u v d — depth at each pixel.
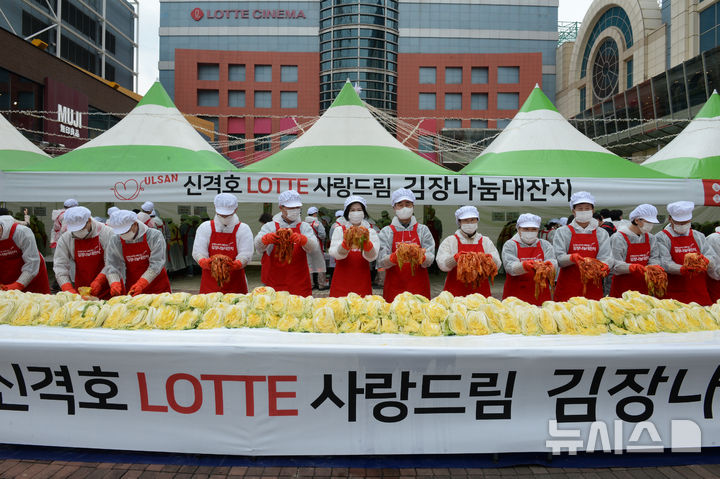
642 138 26.42
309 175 7.18
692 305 2.78
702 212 11.48
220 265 3.37
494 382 2.36
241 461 2.45
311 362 2.31
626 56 32.66
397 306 2.64
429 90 45.59
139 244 3.71
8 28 24.52
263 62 45.78
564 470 2.44
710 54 21.20
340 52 47.19
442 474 2.40
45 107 20.81
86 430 2.43
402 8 47.12
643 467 2.46
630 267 3.73
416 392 2.36
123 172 7.28
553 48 47.22
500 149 8.50
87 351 2.33
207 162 7.86
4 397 2.45
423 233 4.12
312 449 2.40
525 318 2.60
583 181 7.27
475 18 47.06
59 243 3.79
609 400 2.39
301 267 4.14
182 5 46.84
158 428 2.41
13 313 2.70
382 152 7.96
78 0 30.30
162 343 2.32
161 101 8.94
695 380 2.39
